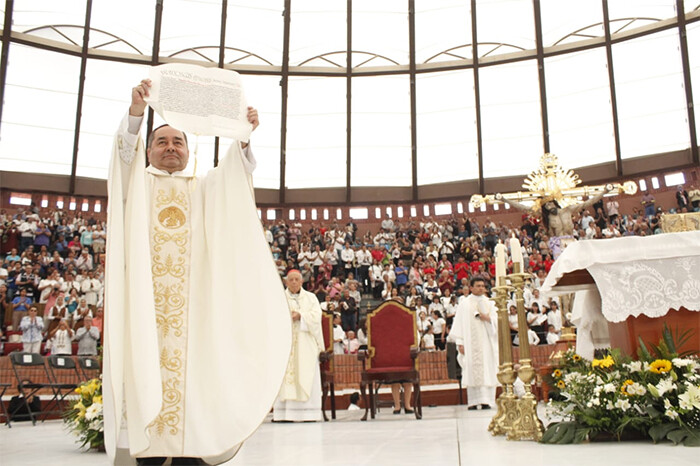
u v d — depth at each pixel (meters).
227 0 19.56
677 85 20.58
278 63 21.05
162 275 3.26
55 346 12.30
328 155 22.75
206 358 3.18
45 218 19.75
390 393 12.33
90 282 16.28
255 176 22.61
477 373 9.35
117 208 3.08
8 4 18.14
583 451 3.12
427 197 23.08
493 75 21.53
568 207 9.89
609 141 21.70
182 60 20.58
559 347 7.59
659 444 3.27
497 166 22.69
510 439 3.85
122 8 19.09
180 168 3.54
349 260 19.83
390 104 22.16
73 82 19.80
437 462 2.90
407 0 20.27
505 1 20.31
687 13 19.66
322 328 8.60
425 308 15.28
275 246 20.95
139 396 2.85
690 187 20.72
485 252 19.66
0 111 19.19
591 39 20.64
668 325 3.88
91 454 4.02
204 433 3.02
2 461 3.55
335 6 20.17
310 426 6.43
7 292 15.65
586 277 4.61
